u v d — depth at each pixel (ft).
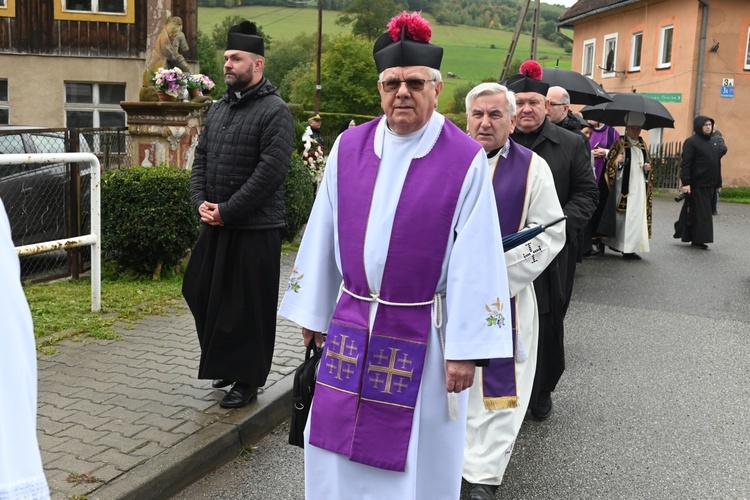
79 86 59.31
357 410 9.06
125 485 11.23
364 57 159.84
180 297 22.62
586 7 96.58
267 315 14.28
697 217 38.37
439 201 8.91
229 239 13.99
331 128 132.26
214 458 12.94
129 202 23.65
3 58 57.47
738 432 15.34
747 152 76.38
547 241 12.60
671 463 13.85
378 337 9.04
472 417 12.12
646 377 18.71
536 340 13.25
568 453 14.21
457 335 8.80
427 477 9.35
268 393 15.21
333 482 9.36
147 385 15.34
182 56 34.19
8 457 4.88
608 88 91.76
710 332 22.95
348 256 9.21
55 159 19.19
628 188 34.09
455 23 282.77
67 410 13.91
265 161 13.69
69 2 57.82
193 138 29.86
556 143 15.26
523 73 15.44
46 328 18.89
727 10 74.23
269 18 251.80
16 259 5.19
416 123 9.05
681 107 76.54
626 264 33.96
